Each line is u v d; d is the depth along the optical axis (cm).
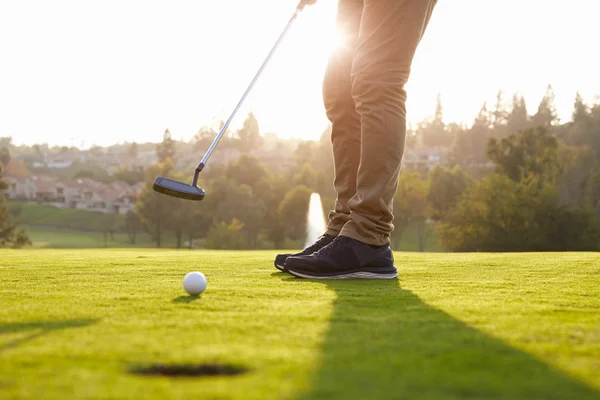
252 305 174
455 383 89
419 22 279
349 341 120
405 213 6612
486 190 4572
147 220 7144
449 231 4728
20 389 83
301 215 6688
